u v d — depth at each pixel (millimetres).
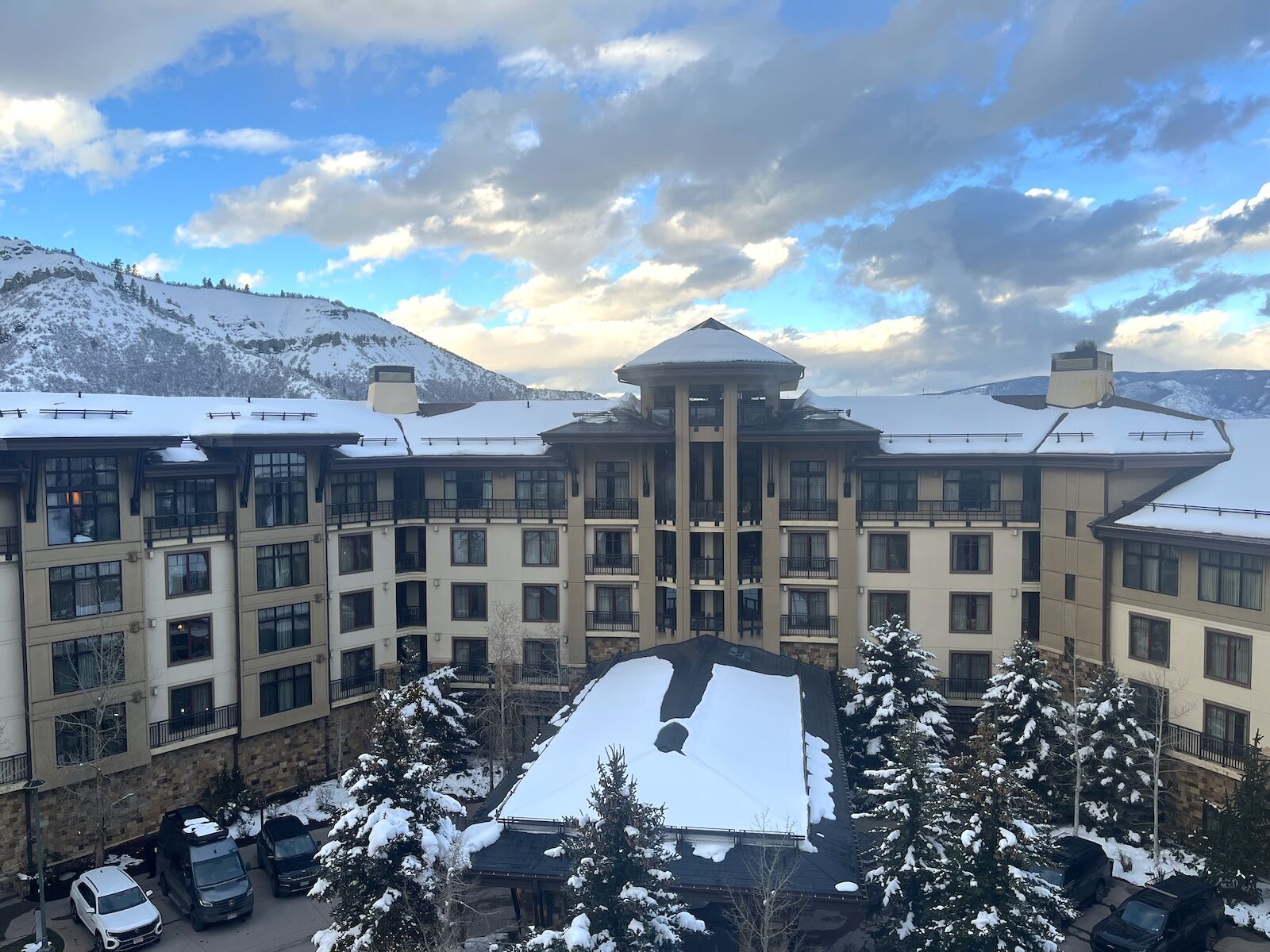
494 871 21000
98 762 28469
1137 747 29812
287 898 28344
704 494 41500
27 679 28531
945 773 22234
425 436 43156
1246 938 24750
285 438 34875
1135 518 33438
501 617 40781
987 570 38844
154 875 29703
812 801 24438
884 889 20953
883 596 39844
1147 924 23359
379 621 40656
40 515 28859
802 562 40281
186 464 32562
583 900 16531
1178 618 31453
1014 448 38406
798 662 38500
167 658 32594
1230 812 26375
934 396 44906
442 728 36156
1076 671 33812
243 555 34688
